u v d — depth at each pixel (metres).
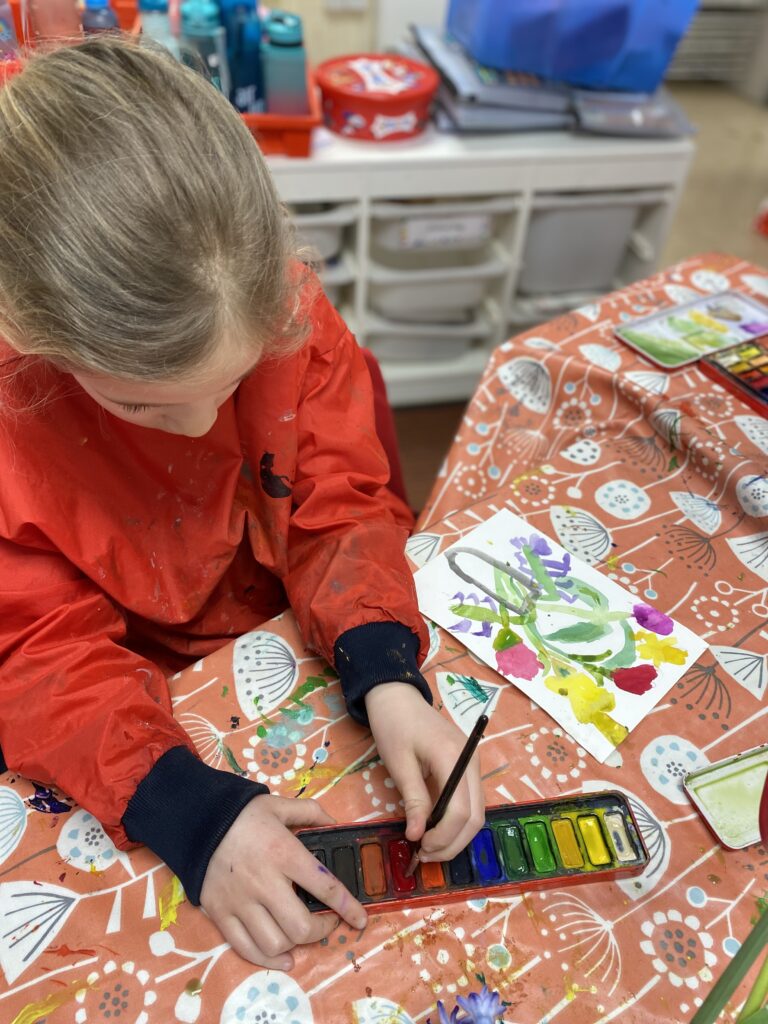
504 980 0.49
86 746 0.55
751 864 0.55
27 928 0.50
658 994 0.49
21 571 0.61
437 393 1.97
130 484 0.68
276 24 1.36
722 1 3.17
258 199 0.47
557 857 0.54
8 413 0.59
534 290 1.89
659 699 0.64
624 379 0.91
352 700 0.60
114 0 1.31
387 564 0.68
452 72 1.56
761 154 3.04
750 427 0.86
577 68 1.56
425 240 1.63
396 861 0.53
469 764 0.56
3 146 0.43
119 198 0.42
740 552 0.76
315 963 0.49
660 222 1.78
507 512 0.78
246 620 0.83
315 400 0.74
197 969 0.49
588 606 0.70
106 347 0.45
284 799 0.55
